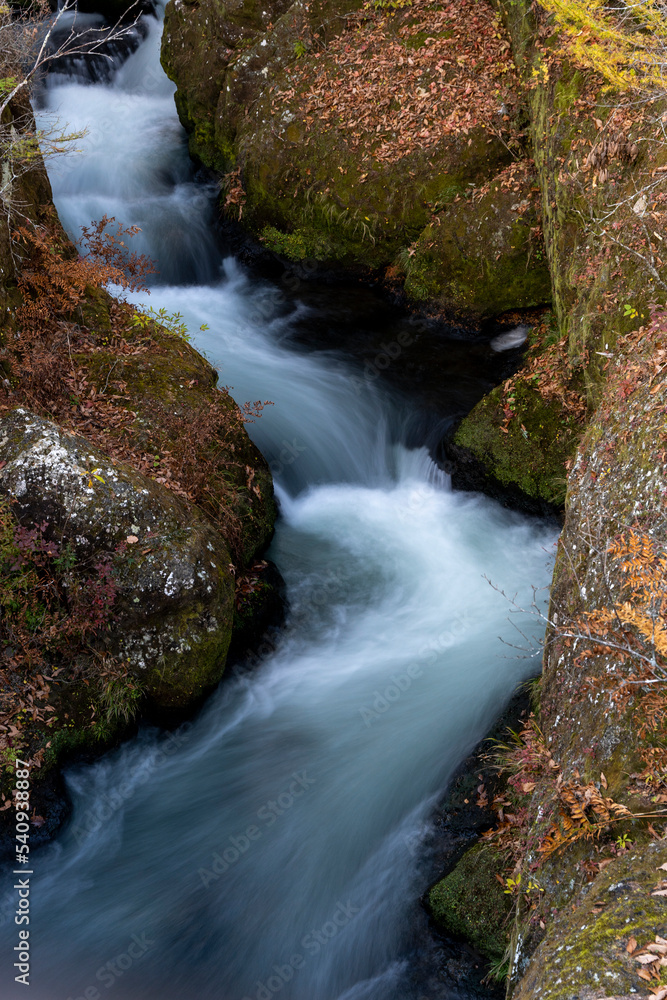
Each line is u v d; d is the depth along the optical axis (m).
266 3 11.91
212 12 11.98
